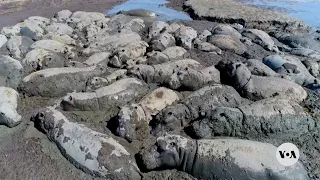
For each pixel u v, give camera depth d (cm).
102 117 969
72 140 817
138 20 1562
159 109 947
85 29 1480
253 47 1370
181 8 1867
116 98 994
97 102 983
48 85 1052
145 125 895
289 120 869
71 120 951
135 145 862
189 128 893
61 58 1200
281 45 1407
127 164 766
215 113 872
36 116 927
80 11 1747
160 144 784
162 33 1360
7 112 916
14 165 812
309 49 1313
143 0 2042
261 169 721
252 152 744
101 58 1212
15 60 1128
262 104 898
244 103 995
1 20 1703
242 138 875
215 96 958
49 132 877
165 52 1234
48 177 777
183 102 946
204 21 1667
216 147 768
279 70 1132
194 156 766
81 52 1290
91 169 770
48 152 839
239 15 1648
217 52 1314
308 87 1099
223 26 1455
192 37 1402
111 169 755
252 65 1123
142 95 1045
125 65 1197
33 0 2000
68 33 1470
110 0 2041
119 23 1568
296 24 1537
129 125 866
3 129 928
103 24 1535
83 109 984
